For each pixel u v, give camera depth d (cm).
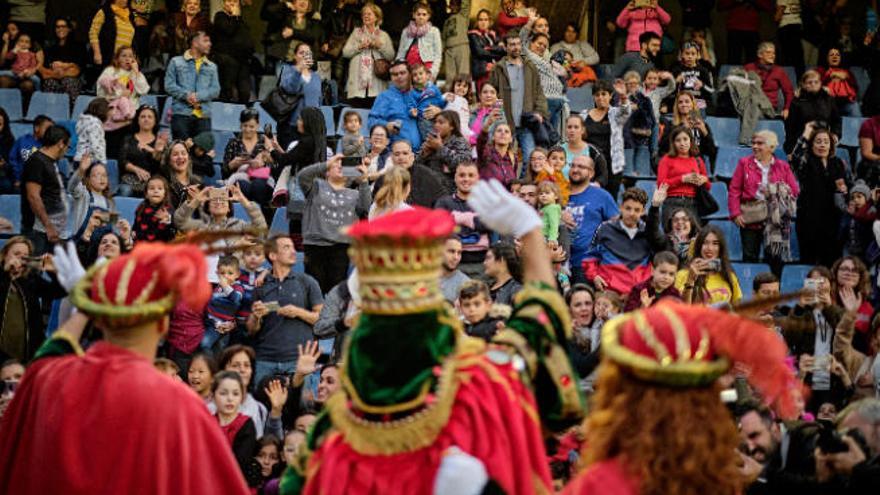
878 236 2611
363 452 743
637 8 3428
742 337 674
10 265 2081
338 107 3241
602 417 686
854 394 1927
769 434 1318
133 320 862
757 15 3634
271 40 3353
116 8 3384
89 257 2228
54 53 3372
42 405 873
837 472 1248
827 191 2805
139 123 2848
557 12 4009
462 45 3369
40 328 2100
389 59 3228
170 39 3388
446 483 719
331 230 2330
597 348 1795
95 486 848
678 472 665
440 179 2466
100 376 866
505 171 2609
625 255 2331
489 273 1972
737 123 3325
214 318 2077
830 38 3678
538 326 774
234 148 2797
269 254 2153
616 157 2905
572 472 1416
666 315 689
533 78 2923
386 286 749
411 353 747
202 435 876
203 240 879
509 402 747
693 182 2677
